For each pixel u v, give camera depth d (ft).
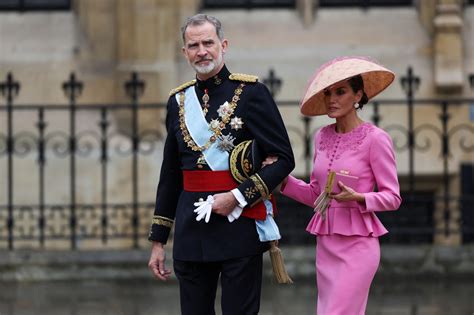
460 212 143.95
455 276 131.64
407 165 157.48
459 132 157.89
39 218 140.87
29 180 151.23
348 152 71.51
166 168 73.20
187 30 70.03
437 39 159.53
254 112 69.72
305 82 160.04
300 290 123.85
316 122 157.48
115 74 157.48
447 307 112.98
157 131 153.58
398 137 158.30
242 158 69.36
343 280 70.59
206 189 69.56
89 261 131.95
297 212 148.87
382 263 132.36
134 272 131.34
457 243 152.97
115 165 150.92
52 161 151.43
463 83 159.74
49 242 148.15
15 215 149.28
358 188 71.05
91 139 153.99
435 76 159.74
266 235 69.87
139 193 150.71
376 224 71.67
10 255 132.05
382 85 74.54
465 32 161.38
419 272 132.05
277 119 70.03
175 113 71.61
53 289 125.18
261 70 160.04
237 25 161.68
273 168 69.21
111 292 123.13
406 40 161.58
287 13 163.32
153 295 121.29
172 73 155.12
